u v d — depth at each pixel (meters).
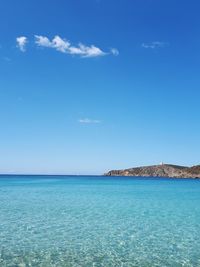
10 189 64.62
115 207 34.50
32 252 16.19
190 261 15.09
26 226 22.84
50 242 18.25
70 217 27.14
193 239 19.41
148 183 103.88
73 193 54.38
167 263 14.78
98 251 16.62
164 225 23.92
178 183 105.00
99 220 25.81
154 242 18.64
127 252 16.53
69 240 18.83
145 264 14.62
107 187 76.38
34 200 41.25
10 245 17.50
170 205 37.16
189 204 38.38
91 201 40.72
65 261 14.85
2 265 14.09
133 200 42.84
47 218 26.42
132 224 24.22
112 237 19.78
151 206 35.91
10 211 30.38
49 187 73.38
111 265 14.44
